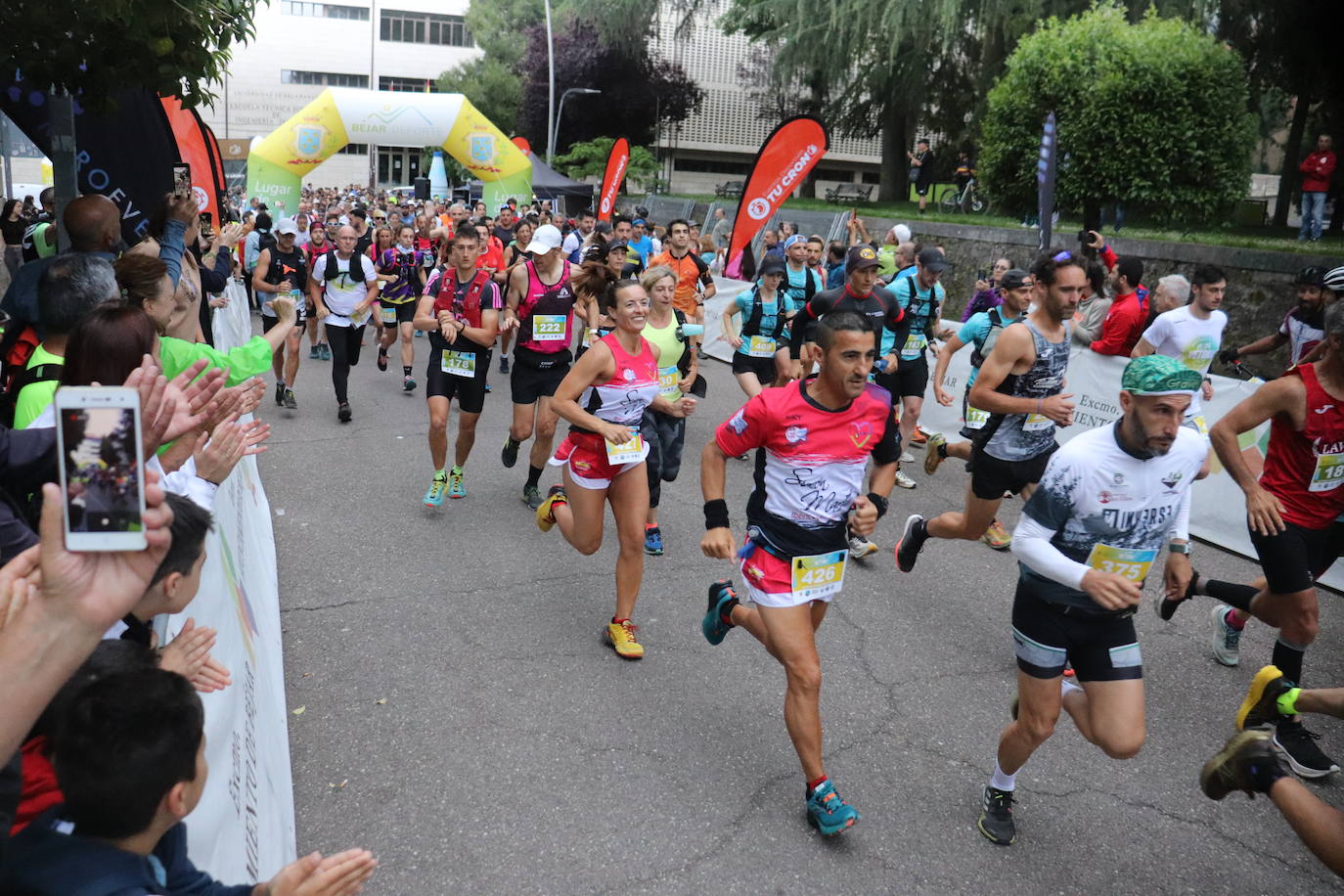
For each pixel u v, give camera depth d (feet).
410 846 10.98
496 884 10.42
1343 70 60.59
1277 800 8.67
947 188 80.38
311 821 11.37
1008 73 47.85
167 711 4.76
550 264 22.25
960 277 58.08
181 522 5.85
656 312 19.98
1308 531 13.69
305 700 14.10
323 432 29.63
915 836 11.58
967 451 20.12
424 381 38.91
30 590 4.07
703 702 14.47
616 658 15.75
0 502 6.86
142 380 5.50
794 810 11.96
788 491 11.68
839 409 11.53
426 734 13.32
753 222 38.91
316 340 41.96
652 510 20.49
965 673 15.75
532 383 22.62
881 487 12.17
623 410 15.93
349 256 30.19
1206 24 60.70
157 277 11.10
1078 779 12.96
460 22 231.30
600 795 12.07
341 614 16.99
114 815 4.63
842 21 76.69
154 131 20.47
